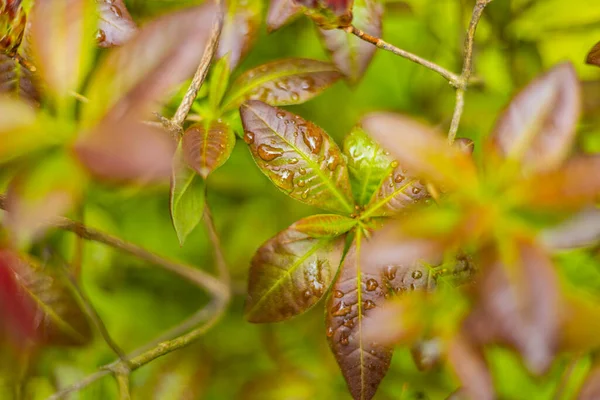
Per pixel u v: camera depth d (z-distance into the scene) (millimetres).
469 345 378
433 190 390
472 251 397
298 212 495
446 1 497
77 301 426
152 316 492
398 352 452
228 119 417
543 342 358
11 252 380
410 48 504
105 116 348
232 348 486
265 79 420
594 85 444
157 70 350
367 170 405
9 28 394
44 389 448
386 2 486
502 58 485
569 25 480
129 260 488
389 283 397
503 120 376
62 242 465
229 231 499
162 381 457
